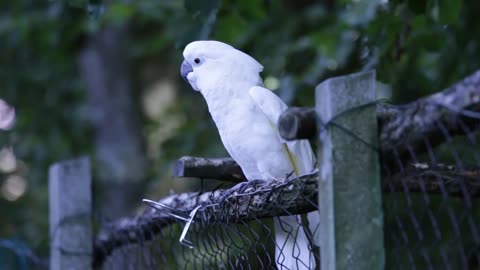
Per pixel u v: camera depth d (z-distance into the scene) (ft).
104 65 46.01
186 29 22.68
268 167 17.15
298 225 14.48
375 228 10.58
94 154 43.98
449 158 22.26
